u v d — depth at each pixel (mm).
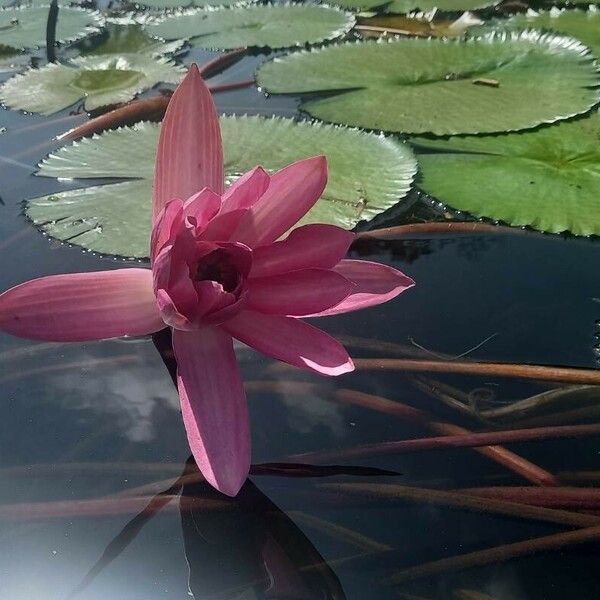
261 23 1102
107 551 519
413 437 610
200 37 1071
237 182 542
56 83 956
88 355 655
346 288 557
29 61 1021
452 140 835
